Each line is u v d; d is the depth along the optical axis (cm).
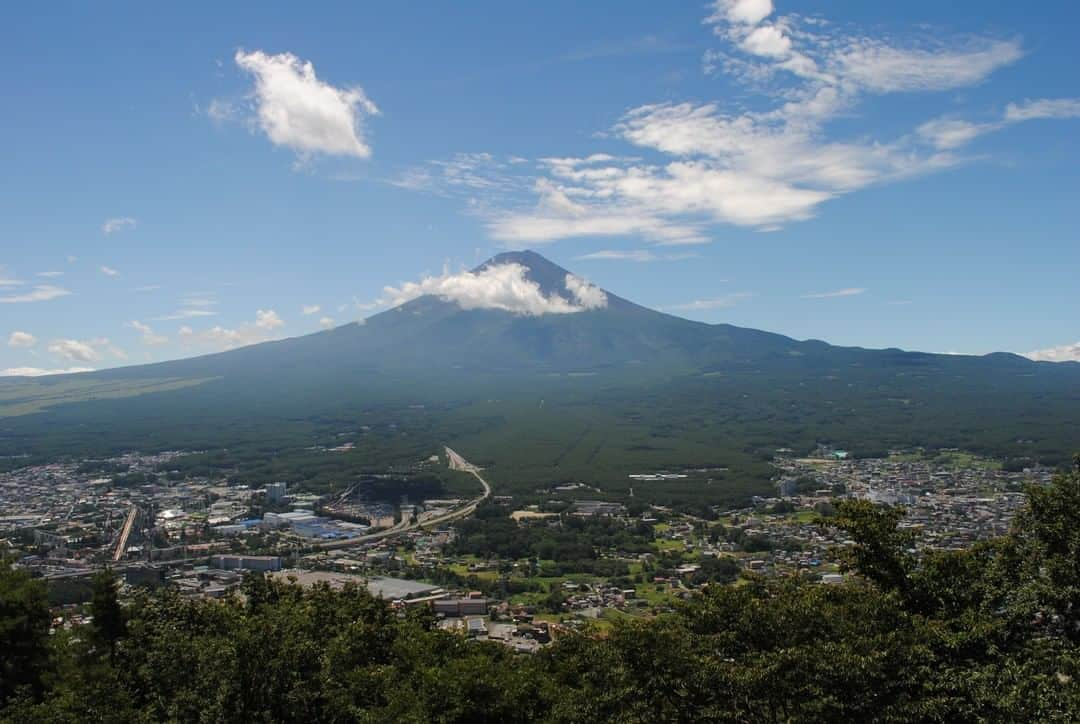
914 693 3556
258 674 4453
